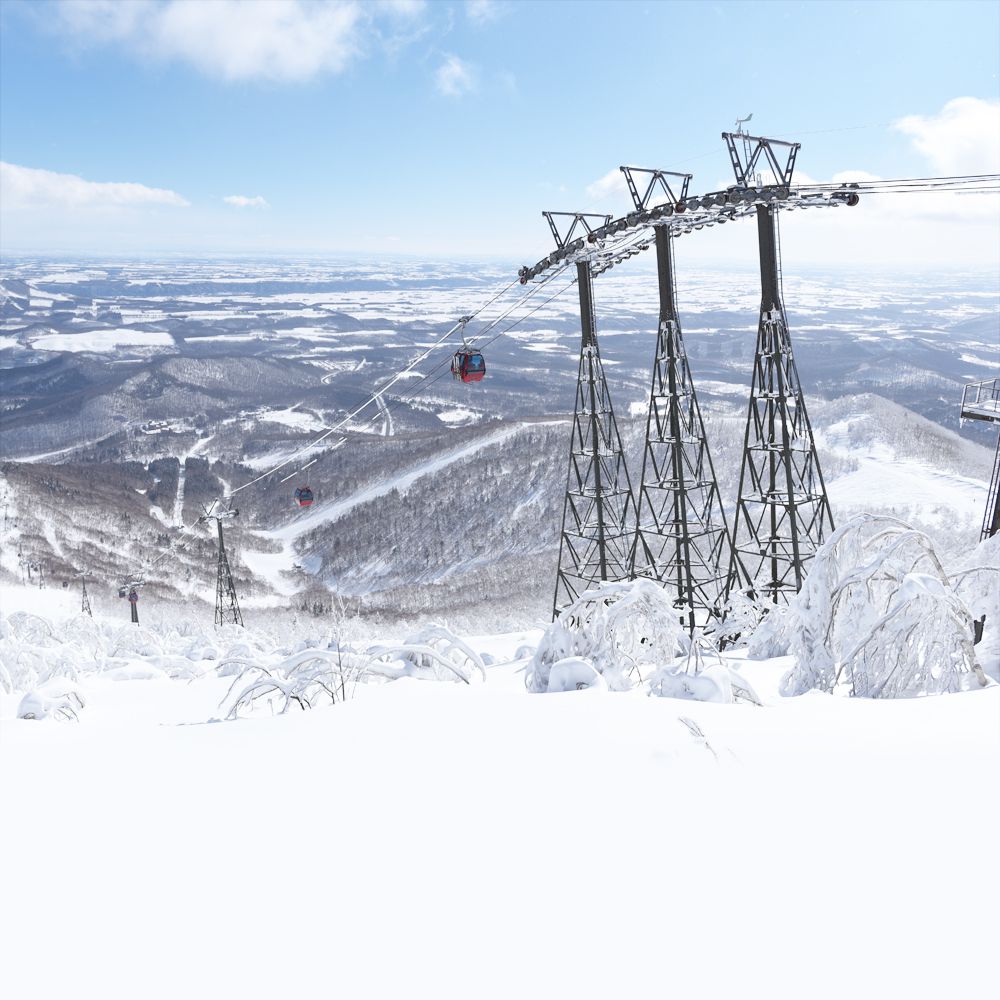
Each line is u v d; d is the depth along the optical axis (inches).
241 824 171.3
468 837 163.6
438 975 117.9
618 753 211.8
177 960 121.5
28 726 291.9
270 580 6604.3
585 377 1238.3
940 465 6840.6
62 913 135.0
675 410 1085.1
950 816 178.4
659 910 137.0
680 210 1010.1
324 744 225.0
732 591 1059.3
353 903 138.4
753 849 160.7
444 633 456.4
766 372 1034.7
